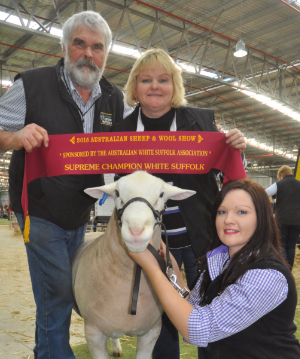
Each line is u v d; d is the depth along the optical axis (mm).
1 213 28875
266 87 13375
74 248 2094
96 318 1652
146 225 1300
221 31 8922
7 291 4195
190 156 1782
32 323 3066
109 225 1628
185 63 10914
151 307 1643
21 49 9195
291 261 4676
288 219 4527
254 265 1262
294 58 10906
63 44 1973
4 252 7883
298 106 13289
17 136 1587
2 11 7480
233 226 1354
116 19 8062
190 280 2066
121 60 10109
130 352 2467
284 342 1244
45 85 1853
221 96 13719
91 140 1752
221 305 1236
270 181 29344
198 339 1221
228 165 1826
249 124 17953
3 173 32938
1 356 2381
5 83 11773
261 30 8945
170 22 8406
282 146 22078
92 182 1956
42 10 7508
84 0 6738
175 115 2035
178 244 2010
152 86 1874
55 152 1768
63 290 1787
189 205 1920
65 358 1784
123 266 1570
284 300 1216
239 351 1274
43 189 1789
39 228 1777
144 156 1773
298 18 8273
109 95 2094
